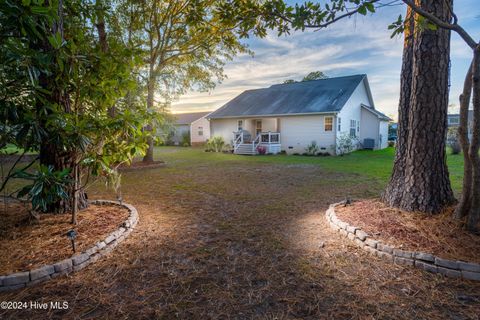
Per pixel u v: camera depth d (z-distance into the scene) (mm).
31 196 2562
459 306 2012
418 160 3389
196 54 11125
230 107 19703
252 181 7312
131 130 3328
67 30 3812
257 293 2199
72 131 2824
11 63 2617
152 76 10445
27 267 2369
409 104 3637
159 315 1942
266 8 3062
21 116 2807
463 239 2656
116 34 9062
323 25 2736
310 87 18203
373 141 17344
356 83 16469
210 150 18625
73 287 2271
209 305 2057
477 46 2426
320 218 4055
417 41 3354
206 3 5465
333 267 2596
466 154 2807
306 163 11203
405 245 2711
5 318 1903
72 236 2602
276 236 3393
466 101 2723
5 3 2227
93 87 3262
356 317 1907
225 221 4000
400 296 2141
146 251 2963
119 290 2246
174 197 5578
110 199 5359
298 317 1913
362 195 5469
